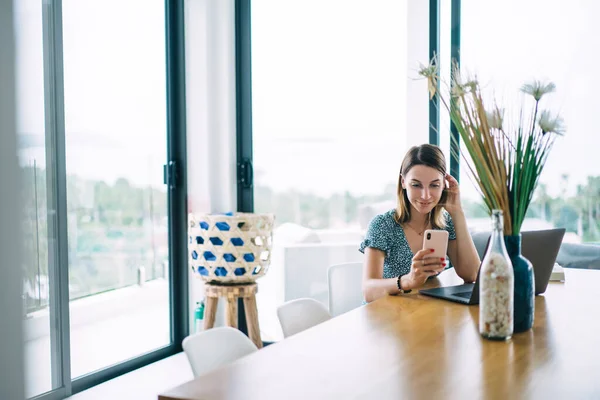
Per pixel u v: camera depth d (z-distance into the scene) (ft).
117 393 11.47
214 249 12.64
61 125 10.96
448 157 13.73
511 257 5.82
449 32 13.69
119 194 12.63
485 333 5.55
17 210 10.08
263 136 14.78
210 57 14.39
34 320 10.49
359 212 14.32
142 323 13.41
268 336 14.85
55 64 10.82
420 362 4.88
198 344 5.73
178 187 14.33
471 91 5.75
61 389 11.02
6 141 9.86
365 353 5.16
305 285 14.66
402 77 13.88
